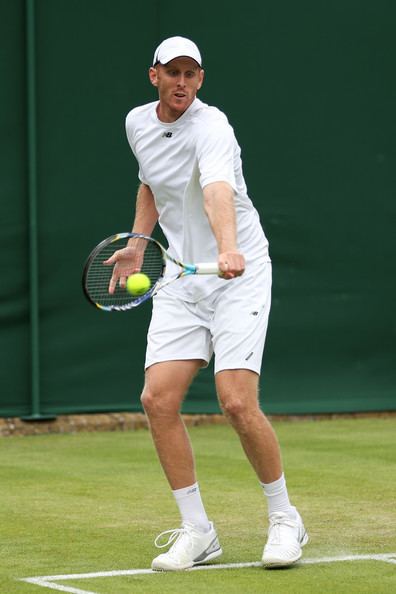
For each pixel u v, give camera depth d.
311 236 29.50
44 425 27.64
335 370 29.91
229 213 13.01
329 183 29.62
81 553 14.77
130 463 22.80
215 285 13.84
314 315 29.64
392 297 30.39
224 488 19.66
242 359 13.55
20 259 27.31
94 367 28.06
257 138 29.00
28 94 27.02
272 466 13.70
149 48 28.19
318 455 23.59
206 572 13.57
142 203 14.98
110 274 14.70
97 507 18.06
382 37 30.09
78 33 27.59
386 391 30.36
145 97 28.19
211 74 28.59
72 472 21.66
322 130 29.55
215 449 24.75
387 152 30.20
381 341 30.31
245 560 14.26
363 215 29.98
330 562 14.09
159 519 17.06
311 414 29.80
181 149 13.86
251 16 28.88
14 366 27.41
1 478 20.94
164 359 13.84
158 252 13.88
